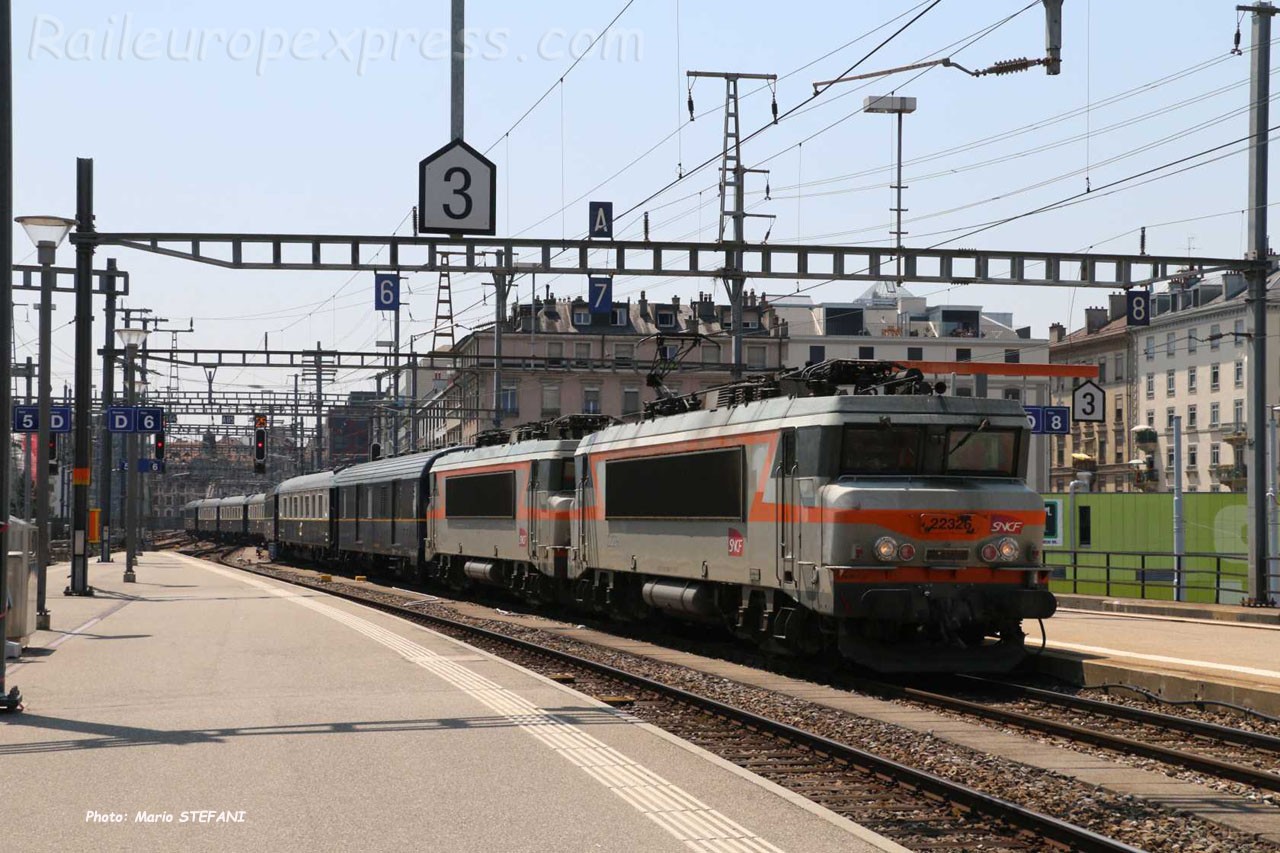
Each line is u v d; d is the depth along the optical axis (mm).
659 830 8539
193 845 8219
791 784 11102
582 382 95688
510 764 10805
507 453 32500
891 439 18062
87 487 33938
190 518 120125
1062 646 19672
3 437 14000
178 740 12000
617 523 25469
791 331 110125
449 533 37156
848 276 26594
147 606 30453
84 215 32000
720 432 21203
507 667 17922
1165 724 14133
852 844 8180
